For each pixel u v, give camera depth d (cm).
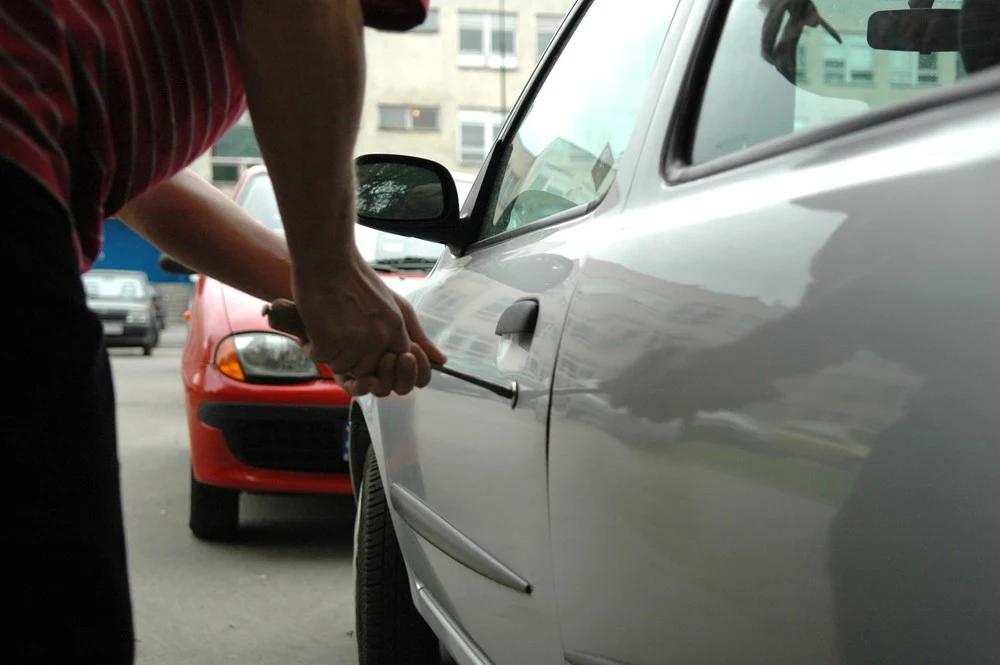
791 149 117
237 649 335
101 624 84
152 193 132
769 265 107
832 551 92
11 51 82
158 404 1095
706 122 144
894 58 125
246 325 443
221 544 464
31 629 79
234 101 104
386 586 257
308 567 429
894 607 85
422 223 237
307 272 110
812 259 100
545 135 216
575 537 143
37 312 79
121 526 89
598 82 194
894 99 121
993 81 93
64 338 81
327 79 96
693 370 115
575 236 167
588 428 138
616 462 130
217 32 99
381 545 260
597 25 209
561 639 151
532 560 159
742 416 106
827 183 103
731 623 107
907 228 89
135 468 672
